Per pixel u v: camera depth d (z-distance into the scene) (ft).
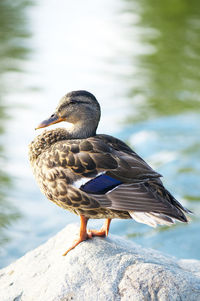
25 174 44.88
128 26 84.74
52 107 56.75
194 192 41.81
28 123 52.90
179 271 22.61
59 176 23.29
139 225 39.63
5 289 23.86
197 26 84.28
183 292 21.31
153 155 47.29
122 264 22.61
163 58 71.87
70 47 76.07
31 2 98.73
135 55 73.20
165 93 61.05
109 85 62.95
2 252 35.88
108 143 24.16
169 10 92.84
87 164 22.90
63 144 23.88
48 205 41.42
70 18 89.30
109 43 77.41
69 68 68.39
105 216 23.50
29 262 24.88
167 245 37.11
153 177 22.21
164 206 21.21
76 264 22.98
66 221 39.52
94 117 26.17
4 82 63.41
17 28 83.87
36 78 64.95
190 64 69.67
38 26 85.10
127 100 58.90
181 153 47.32
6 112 55.31
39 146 25.41
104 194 22.21
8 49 75.00
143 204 21.39
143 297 21.25
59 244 25.22
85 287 21.93
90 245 24.02
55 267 23.58
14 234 37.83
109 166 22.62
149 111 56.29
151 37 79.82
